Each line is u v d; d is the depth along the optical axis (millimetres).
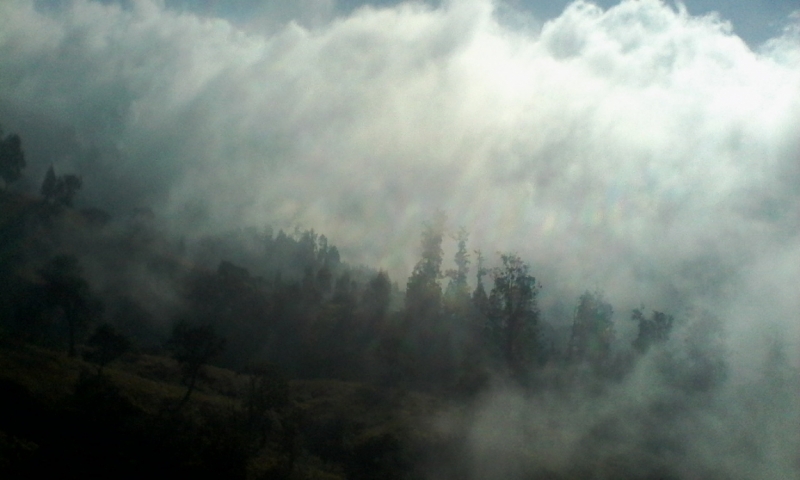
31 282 98250
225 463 38812
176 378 70000
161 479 36188
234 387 68812
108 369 63562
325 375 89438
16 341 59094
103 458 36500
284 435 52844
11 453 34062
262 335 104188
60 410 41031
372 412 68562
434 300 108375
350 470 55312
